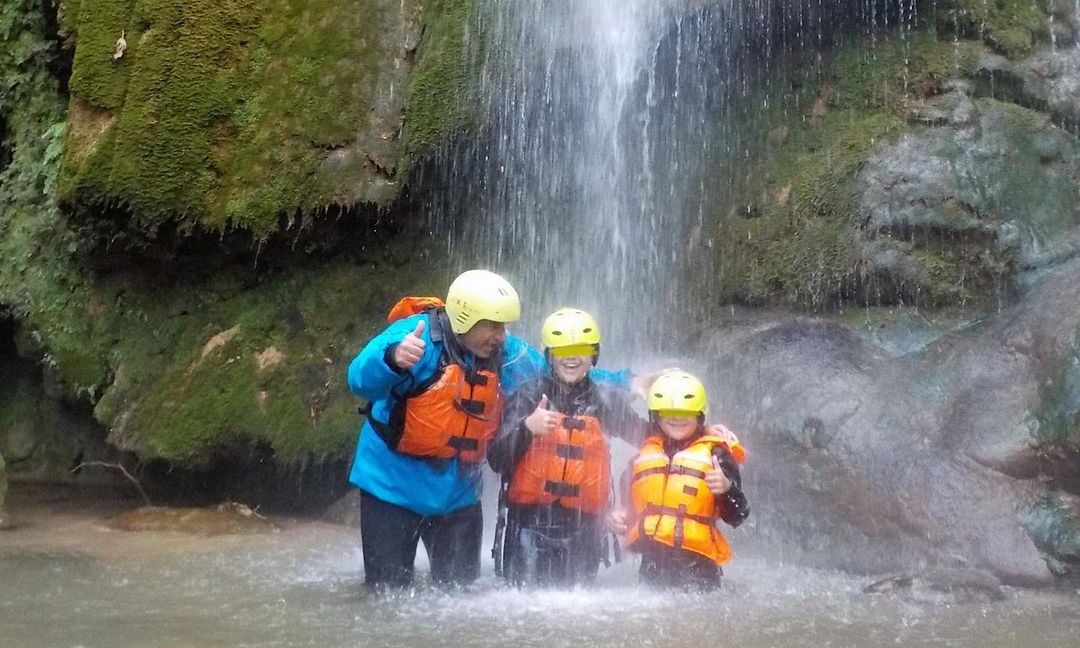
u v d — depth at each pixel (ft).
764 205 24.21
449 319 15.94
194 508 24.00
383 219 25.16
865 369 19.45
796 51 25.44
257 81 24.80
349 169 24.66
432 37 25.03
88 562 18.44
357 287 25.41
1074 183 23.08
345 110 24.79
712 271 24.29
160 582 16.60
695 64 25.79
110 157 24.27
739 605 14.93
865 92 24.61
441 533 16.48
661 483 16.24
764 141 24.99
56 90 29.22
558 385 16.62
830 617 14.15
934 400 18.38
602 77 25.76
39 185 27.78
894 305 22.16
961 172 22.45
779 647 12.55
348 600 15.25
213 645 12.56
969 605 14.96
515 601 15.17
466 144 24.99
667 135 25.75
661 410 16.49
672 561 15.99
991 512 17.06
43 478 29.45
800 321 21.70
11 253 27.12
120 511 24.56
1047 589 16.10
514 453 16.33
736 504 16.29
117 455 28.25
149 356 25.31
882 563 17.39
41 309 26.43
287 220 24.58
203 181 24.49
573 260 25.79
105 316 25.98
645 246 25.35
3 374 30.66
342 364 24.71
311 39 24.97
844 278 22.50
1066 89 24.30
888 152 23.26
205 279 25.57
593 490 16.38
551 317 16.83
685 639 12.91
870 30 25.09
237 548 20.03
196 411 24.08
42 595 15.53
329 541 20.95
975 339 19.15
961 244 21.93
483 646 12.53
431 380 15.74
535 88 25.36
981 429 17.70
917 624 13.75
